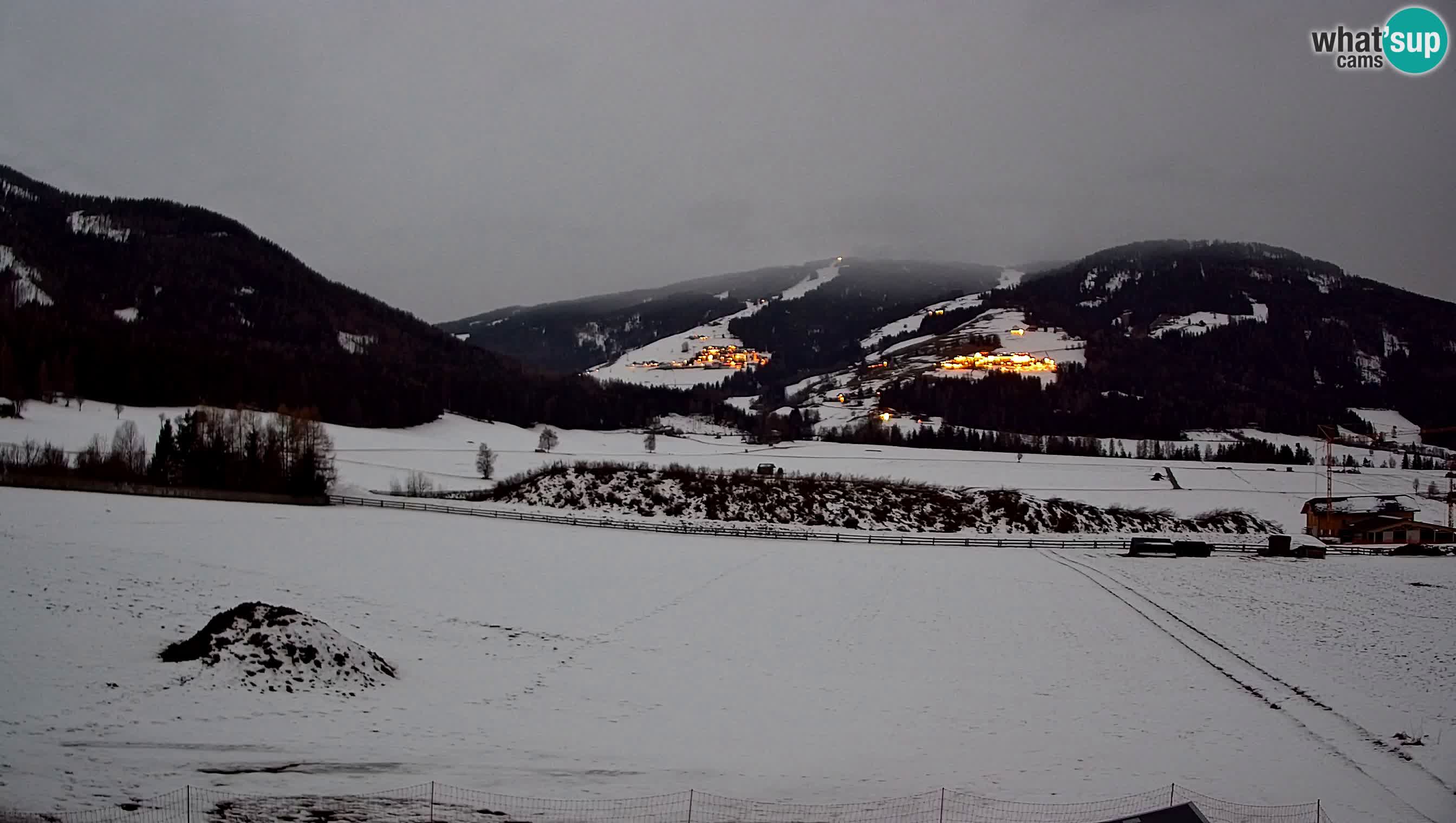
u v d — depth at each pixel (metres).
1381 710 30.62
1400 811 22.12
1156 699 31.67
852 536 70.81
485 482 102.19
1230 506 100.06
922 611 45.31
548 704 27.88
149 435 109.31
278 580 41.88
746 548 63.28
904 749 25.61
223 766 20.59
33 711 22.81
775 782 22.45
